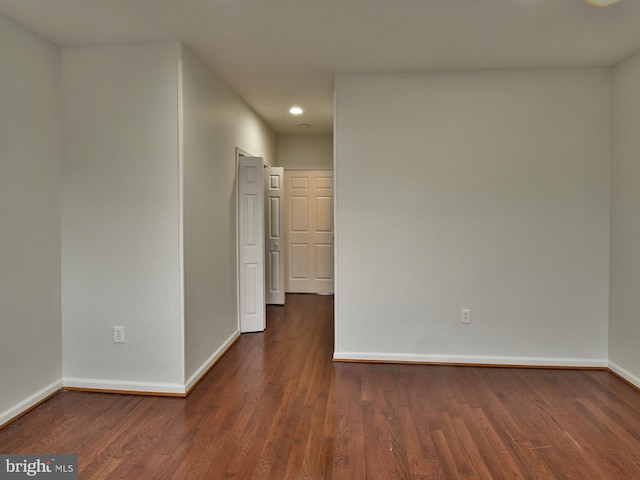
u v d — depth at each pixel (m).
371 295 3.65
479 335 3.59
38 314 2.84
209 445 2.33
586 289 3.50
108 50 2.97
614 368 3.38
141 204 2.99
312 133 6.52
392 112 3.58
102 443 2.35
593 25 2.67
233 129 4.17
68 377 3.08
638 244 3.10
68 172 3.03
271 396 2.97
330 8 2.46
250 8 2.46
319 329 4.71
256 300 4.59
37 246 2.82
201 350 3.34
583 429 2.51
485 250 3.56
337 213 3.64
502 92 3.50
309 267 6.76
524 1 2.38
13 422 2.59
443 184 3.57
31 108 2.75
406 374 3.39
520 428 2.52
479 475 2.07
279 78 3.73
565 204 3.49
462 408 2.78
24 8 2.44
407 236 3.61
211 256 3.59
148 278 3.01
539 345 3.55
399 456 2.23
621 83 3.29
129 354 3.04
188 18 2.58
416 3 2.40
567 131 3.46
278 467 2.13
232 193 4.18
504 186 3.53
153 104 2.96
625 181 3.24
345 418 2.65
